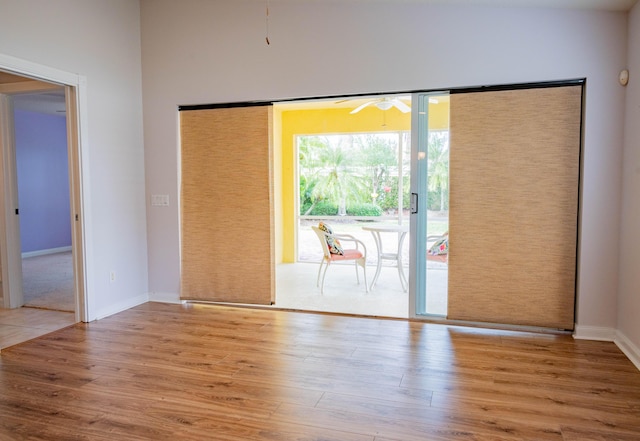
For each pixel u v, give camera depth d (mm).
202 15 4258
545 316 3604
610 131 3334
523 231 3602
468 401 2490
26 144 7660
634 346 3061
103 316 4094
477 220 3705
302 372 2887
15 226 4418
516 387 2658
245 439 2129
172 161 4445
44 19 3434
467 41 3605
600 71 3338
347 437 2143
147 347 3336
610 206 3363
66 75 3631
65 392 2609
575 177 3457
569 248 3514
